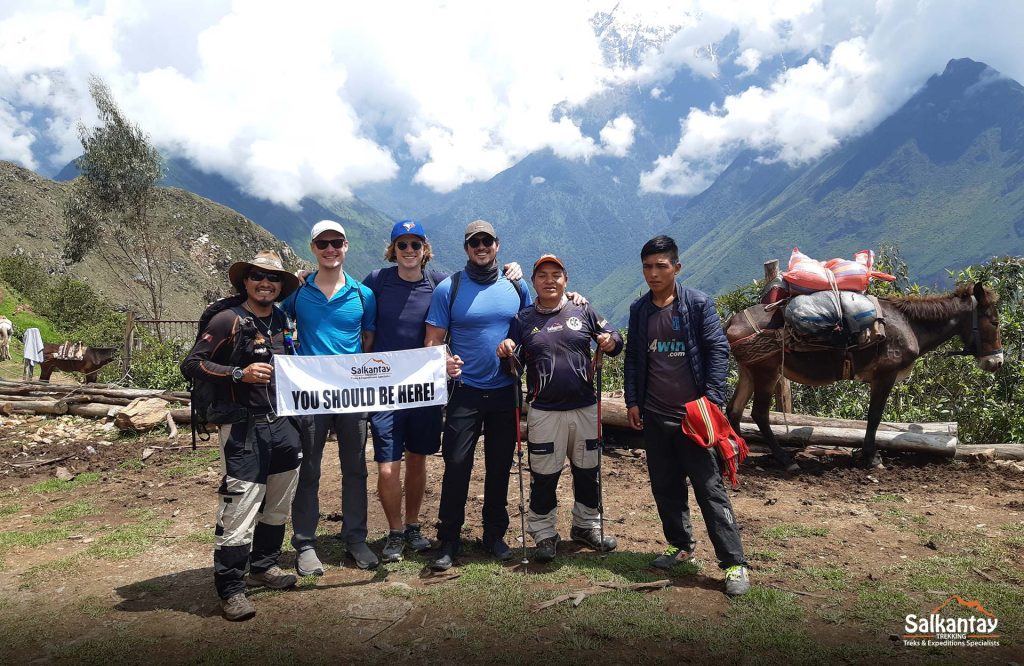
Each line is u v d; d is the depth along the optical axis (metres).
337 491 6.60
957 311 7.14
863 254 7.12
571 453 4.83
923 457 7.31
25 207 103.62
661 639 3.59
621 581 4.29
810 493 6.35
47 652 3.54
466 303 4.66
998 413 8.53
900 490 6.39
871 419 7.10
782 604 3.95
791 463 7.13
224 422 3.92
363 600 4.09
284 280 4.19
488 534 4.84
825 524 5.45
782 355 6.99
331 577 4.46
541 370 4.59
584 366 4.65
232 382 3.90
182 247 120.56
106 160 43.00
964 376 9.54
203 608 4.04
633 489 6.56
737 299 11.35
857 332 6.68
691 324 4.43
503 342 4.52
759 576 4.39
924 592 4.11
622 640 3.58
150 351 14.70
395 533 4.79
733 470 4.16
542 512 4.69
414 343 4.86
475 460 7.66
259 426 3.99
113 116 43.12
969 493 6.23
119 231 48.19
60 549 5.13
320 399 4.30
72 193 47.66
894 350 6.93
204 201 137.50
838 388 10.23
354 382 4.39
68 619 3.91
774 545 4.99
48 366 14.94
